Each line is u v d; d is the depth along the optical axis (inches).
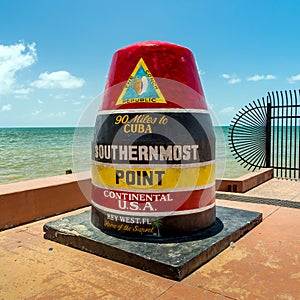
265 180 337.7
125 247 134.7
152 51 146.9
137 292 111.2
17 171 674.8
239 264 131.3
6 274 124.9
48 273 125.3
